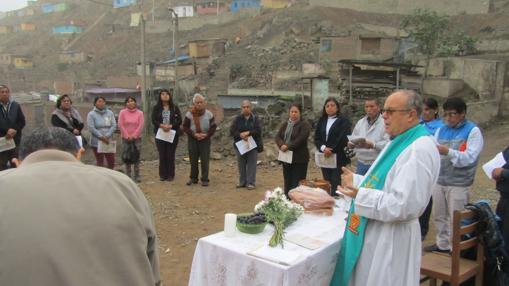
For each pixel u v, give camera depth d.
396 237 3.19
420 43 28.81
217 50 51.06
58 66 78.94
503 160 4.17
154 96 35.12
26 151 2.00
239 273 3.33
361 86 25.83
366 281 3.27
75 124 8.20
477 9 44.47
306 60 40.06
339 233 3.78
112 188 1.89
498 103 20.48
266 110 22.50
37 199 1.75
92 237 1.74
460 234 3.67
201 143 9.13
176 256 5.67
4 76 77.62
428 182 3.07
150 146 16.77
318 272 3.40
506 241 3.99
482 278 3.96
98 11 108.69
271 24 54.41
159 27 76.44
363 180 3.43
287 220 3.88
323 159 6.80
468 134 4.92
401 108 3.20
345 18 51.81
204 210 7.63
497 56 26.00
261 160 11.91
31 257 1.66
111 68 71.31
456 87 23.02
